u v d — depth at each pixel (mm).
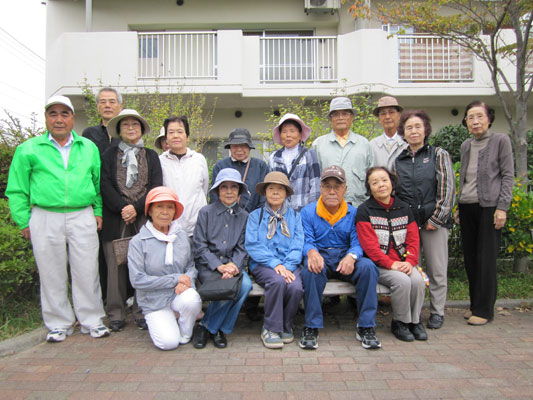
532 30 6551
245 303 3984
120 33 8828
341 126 4066
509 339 3402
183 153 4020
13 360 3029
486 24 5711
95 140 4023
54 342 3387
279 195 3529
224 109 9859
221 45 8883
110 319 3713
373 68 8758
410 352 3152
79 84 8703
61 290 3480
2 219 4219
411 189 3736
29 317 3775
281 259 3562
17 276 3684
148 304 3342
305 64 9562
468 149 4008
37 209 3391
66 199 3369
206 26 10398
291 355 3117
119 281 3709
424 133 3811
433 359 3008
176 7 10250
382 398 2451
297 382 2662
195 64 9742
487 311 3768
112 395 2502
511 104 9633
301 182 3955
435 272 3746
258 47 9148
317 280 3354
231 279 3230
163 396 2488
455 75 9125
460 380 2670
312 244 3627
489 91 8906
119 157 3746
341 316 4098
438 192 3664
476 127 3820
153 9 10250
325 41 9562
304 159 3990
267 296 3318
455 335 3521
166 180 3943
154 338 3234
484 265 3768
